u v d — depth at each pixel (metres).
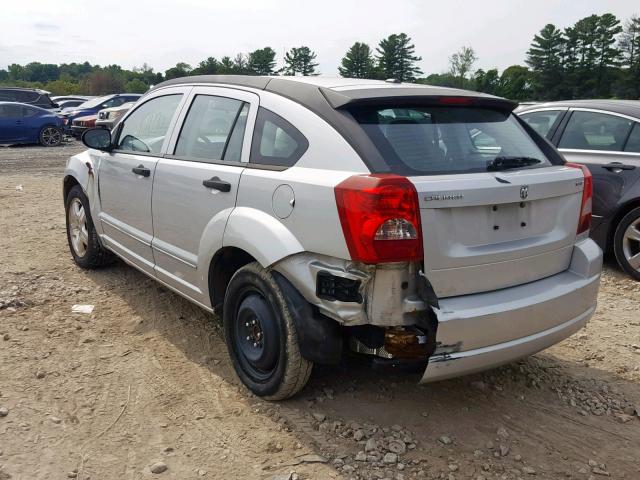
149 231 4.66
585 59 81.94
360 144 3.15
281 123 3.60
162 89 4.92
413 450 3.28
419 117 3.42
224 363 4.17
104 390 3.77
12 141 20.27
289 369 3.44
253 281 3.56
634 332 4.98
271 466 3.11
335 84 3.67
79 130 23.12
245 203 3.62
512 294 3.26
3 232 7.47
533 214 3.36
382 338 3.12
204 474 3.03
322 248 3.13
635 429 3.59
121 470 3.04
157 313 4.96
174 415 3.53
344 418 3.54
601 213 6.42
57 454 3.14
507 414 3.68
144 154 4.77
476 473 3.11
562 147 6.90
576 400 3.88
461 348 3.05
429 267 2.98
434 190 2.94
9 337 4.40
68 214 6.17
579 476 3.13
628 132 6.41
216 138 4.08
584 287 3.54
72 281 5.66
